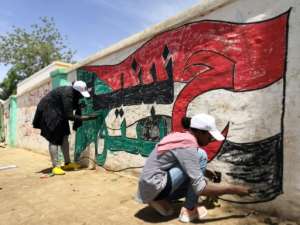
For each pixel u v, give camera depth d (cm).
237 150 383
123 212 397
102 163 663
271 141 347
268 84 353
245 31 380
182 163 332
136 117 563
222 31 409
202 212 354
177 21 474
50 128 654
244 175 375
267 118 352
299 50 325
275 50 348
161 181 344
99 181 569
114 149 625
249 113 371
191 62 452
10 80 3102
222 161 401
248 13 378
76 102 675
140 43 559
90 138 713
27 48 3141
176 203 409
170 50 491
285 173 334
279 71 343
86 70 746
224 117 400
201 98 433
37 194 510
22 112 1300
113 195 474
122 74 609
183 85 463
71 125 797
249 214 359
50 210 427
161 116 504
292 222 326
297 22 329
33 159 941
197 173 326
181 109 464
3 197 507
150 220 363
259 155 360
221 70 407
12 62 3152
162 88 504
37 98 1102
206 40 430
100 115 677
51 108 662
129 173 579
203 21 435
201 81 434
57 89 672
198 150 345
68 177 620
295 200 324
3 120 1677
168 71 493
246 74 377
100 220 377
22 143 1295
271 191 347
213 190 323
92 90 715
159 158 347
